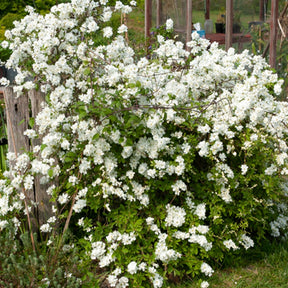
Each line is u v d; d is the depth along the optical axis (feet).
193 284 9.13
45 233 10.05
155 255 8.73
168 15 20.80
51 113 9.34
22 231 9.93
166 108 9.02
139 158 9.37
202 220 9.71
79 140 9.21
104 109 8.45
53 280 8.00
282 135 9.88
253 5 18.95
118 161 9.35
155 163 9.02
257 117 9.55
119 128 9.05
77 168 9.61
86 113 8.54
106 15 10.06
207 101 10.15
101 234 9.39
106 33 9.82
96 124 9.03
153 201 9.75
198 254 9.70
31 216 10.09
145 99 9.25
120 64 9.68
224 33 20.21
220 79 10.45
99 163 9.00
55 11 9.72
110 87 9.64
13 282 8.00
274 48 18.56
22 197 9.45
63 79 9.93
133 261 8.82
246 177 9.64
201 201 9.81
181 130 9.75
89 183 9.66
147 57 16.01
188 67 10.57
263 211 10.29
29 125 10.18
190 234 9.44
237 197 10.06
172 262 8.94
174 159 9.27
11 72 16.17
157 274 8.63
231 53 10.87
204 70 10.25
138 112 9.07
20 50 9.77
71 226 10.46
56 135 9.20
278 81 9.98
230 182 9.45
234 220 10.34
